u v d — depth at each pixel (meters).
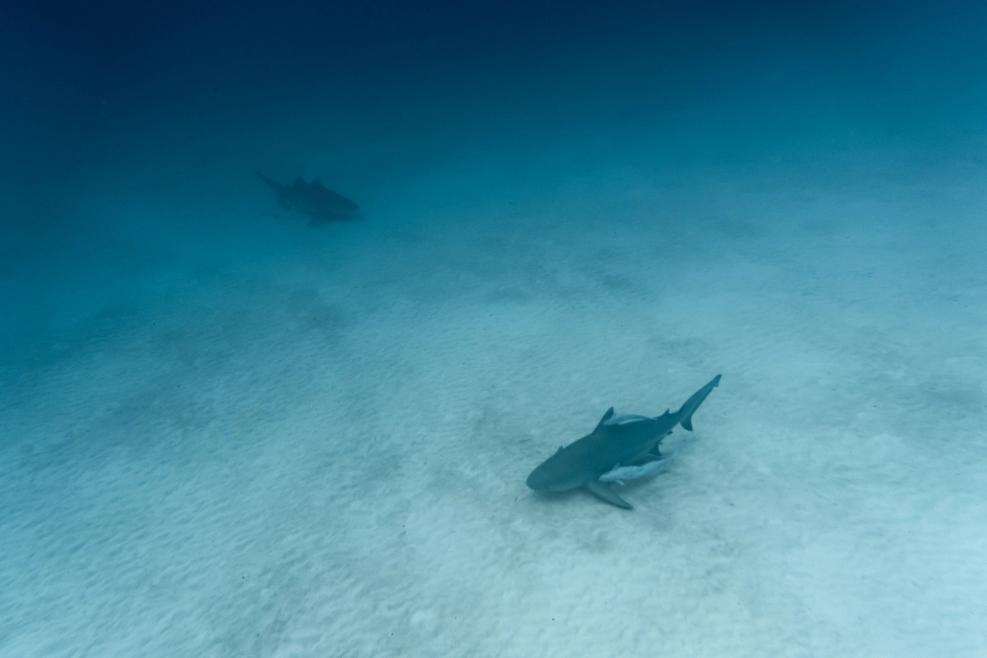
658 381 12.16
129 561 9.38
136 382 14.72
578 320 15.02
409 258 20.72
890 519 8.12
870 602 6.99
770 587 7.32
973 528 7.79
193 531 9.84
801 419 10.41
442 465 10.45
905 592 7.05
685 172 27.33
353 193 30.25
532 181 28.97
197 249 24.19
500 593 7.76
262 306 18.22
